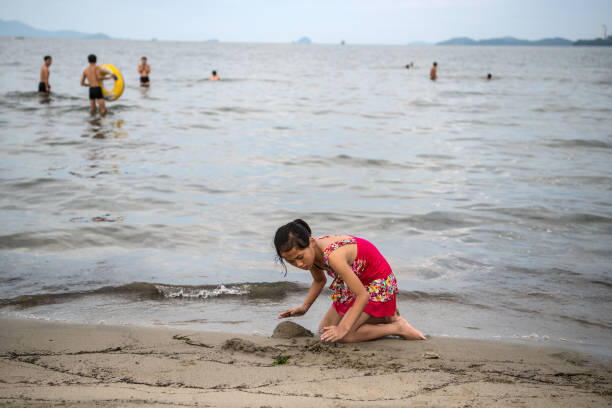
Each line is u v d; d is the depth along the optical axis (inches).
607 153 402.0
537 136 478.0
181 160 355.6
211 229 220.7
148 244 201.8
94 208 245.6
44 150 374.9
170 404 79.4
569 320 141.3
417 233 219.8
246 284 165.0
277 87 1027.9
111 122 517.7
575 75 1708.9
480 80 1380.4
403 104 754.8
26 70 1301.7
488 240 211.3
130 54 3120.1
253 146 412.5
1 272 170.2
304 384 92.7
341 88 1039.0
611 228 226.7
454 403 84.4
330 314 131.5
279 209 250.8
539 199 271.6
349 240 122.1
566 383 97.9
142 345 116.6
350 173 331.3
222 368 101.4
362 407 80.7
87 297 153.5
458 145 432.8
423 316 143.3
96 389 87.7
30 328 127.9
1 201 252.4
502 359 112.6
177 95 804.0
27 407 76.2
